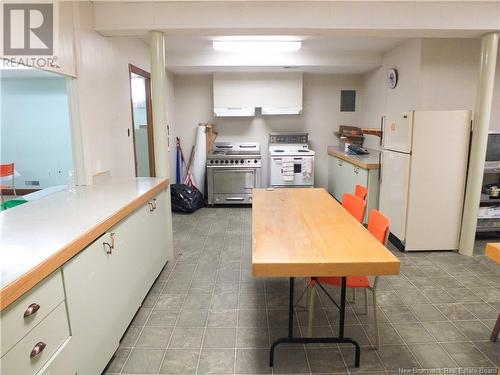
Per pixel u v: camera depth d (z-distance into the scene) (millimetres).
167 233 3254
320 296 2711
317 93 5984
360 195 2865
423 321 2354
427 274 3066
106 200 2260
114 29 2928
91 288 1679
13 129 6176
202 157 5793
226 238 4059
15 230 1640
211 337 2201
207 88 5945
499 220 3760
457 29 3033
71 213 1946
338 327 2289
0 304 1049
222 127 6090
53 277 1358
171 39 4129
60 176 6336
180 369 1919
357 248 1710
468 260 3373
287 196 2920
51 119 6133
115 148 3371
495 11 3006
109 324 1899
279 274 1541
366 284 2057
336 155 5434
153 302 2625
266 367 1933
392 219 3762
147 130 4652
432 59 4000
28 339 1210
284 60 4957
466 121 3318
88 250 1646
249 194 5539
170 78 5590
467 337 2182
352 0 2939
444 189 3451
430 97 4070
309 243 1780
